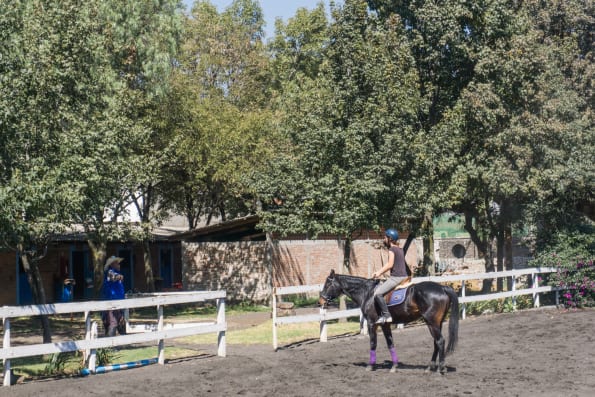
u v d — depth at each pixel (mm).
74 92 18016
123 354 16969
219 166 33688
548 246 27297
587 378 12859
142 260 38688
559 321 21828
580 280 25891
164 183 36906
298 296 32469
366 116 21781
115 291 17906
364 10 22812
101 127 18094
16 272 31594
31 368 15078
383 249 36906
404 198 22250
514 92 25094
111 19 27406
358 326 21984
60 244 33906
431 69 25656
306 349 17625
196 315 27922
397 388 12375
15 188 13914
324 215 22234
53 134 16422
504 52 24500
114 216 22344
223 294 16594
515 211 27953
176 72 37531
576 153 25406
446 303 13602
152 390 12773
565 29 29797
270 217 23734
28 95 15875
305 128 22500
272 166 23844
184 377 13953
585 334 18828
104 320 17953
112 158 19469
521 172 24859
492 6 24828
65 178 15703
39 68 16328
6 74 15297
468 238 57500
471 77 25531
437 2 25094
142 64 28109
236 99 45688
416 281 21828
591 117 27797
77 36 18375
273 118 36719
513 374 13438
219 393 12453
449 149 23672
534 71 25109
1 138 14672
